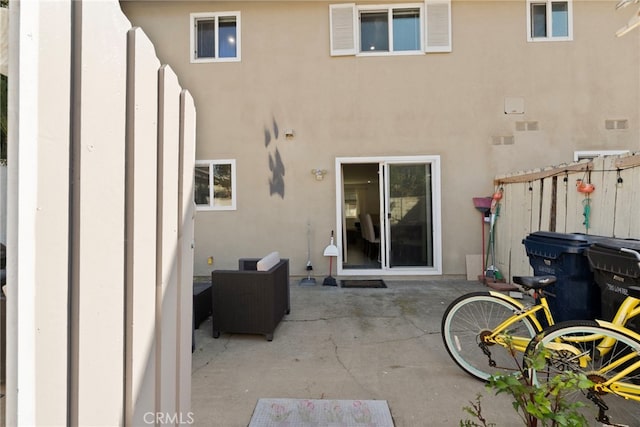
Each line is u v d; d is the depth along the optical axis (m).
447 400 2.05
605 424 1.74
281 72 5.45
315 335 3.11
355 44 5.34
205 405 2.01
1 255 0.66
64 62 0.72
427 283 5.08
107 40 0.82
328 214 5.40
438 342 2.92
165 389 1.09
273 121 5.46
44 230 0.68
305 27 5.41
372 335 3.09
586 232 3.31
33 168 0.66
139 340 0.94
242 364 2.54
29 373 0.66
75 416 0.74
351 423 1.83
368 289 4.75
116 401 0.86
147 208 0.98
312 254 5.42
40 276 0.67
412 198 5.41
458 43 5.29
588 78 5.20
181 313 1.21
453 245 5.30
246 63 5.48
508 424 1.81
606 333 1.80
